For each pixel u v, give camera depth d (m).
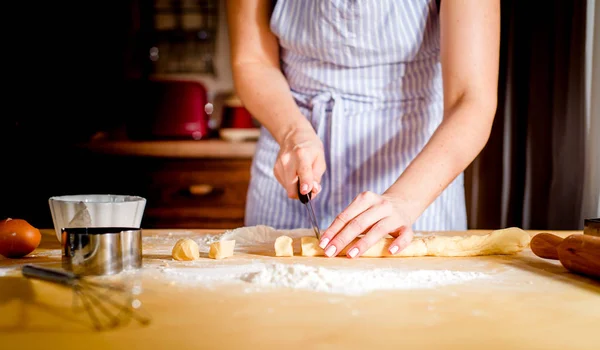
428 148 1.17
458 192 1.50
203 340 0.65
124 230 0.96
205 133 2.80
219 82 3.23
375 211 1.04
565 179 1.99
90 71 3.00
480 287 0.86
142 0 3.21
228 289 0.84
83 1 2.93
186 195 2.66
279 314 0.74
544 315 0.75
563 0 1.97
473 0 1.20
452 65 1.22
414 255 1.07
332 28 1.34
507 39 2.16
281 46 1.48
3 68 2.80
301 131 1.25
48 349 0.63
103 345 0.64
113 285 0.86
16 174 2.70
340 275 0.88
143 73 3.23
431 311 0.75
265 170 1.51
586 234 1.01
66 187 2.69
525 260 1.05
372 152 1.42
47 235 1.31
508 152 2.16
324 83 1.41
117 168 2.66
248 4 1.45
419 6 1.34
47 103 2.87
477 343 0.65
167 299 0.79
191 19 3.22
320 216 1.47
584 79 1.94
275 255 1.08
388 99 1.40
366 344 0.65
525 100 2.12
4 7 2.79
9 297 0.80
